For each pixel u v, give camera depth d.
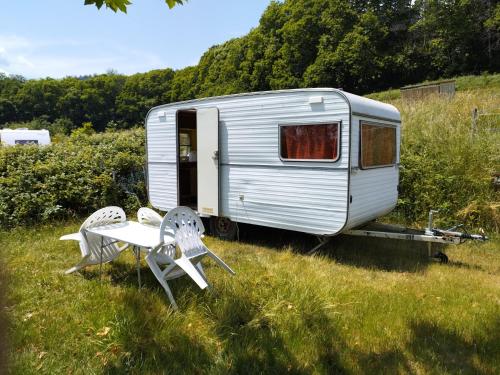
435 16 32.81
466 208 6.46
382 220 7.18
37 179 7.63
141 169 9.37
